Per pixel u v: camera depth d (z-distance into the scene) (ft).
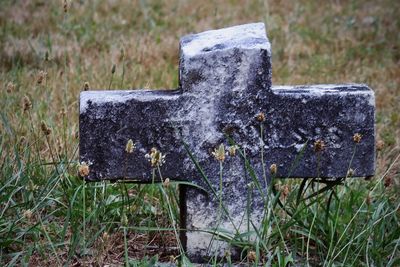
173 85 20.52
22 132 16.01
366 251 11.60
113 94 11.68
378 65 23.07
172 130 11.62
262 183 11.81
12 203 12.85
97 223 12.32
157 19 26.37
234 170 11.73
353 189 14.16
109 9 26.99
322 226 12.43
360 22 26.86
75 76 20.24
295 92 11.64
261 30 12.15
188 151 11.35
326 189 12.03
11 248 11.97
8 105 17.01
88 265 11.68
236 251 11.79
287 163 11.78
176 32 25.07
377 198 13.94
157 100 11.52
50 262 11.76
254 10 27.71
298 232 11.94
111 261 11.91
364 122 11.64
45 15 25.81
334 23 26.68
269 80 11.55
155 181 11.77
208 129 11.64
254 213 11.83
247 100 11.59
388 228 12.76
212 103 11.57
